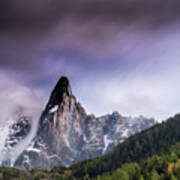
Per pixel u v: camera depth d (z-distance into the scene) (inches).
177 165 6663.4
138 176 6638.8
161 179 6230.3
